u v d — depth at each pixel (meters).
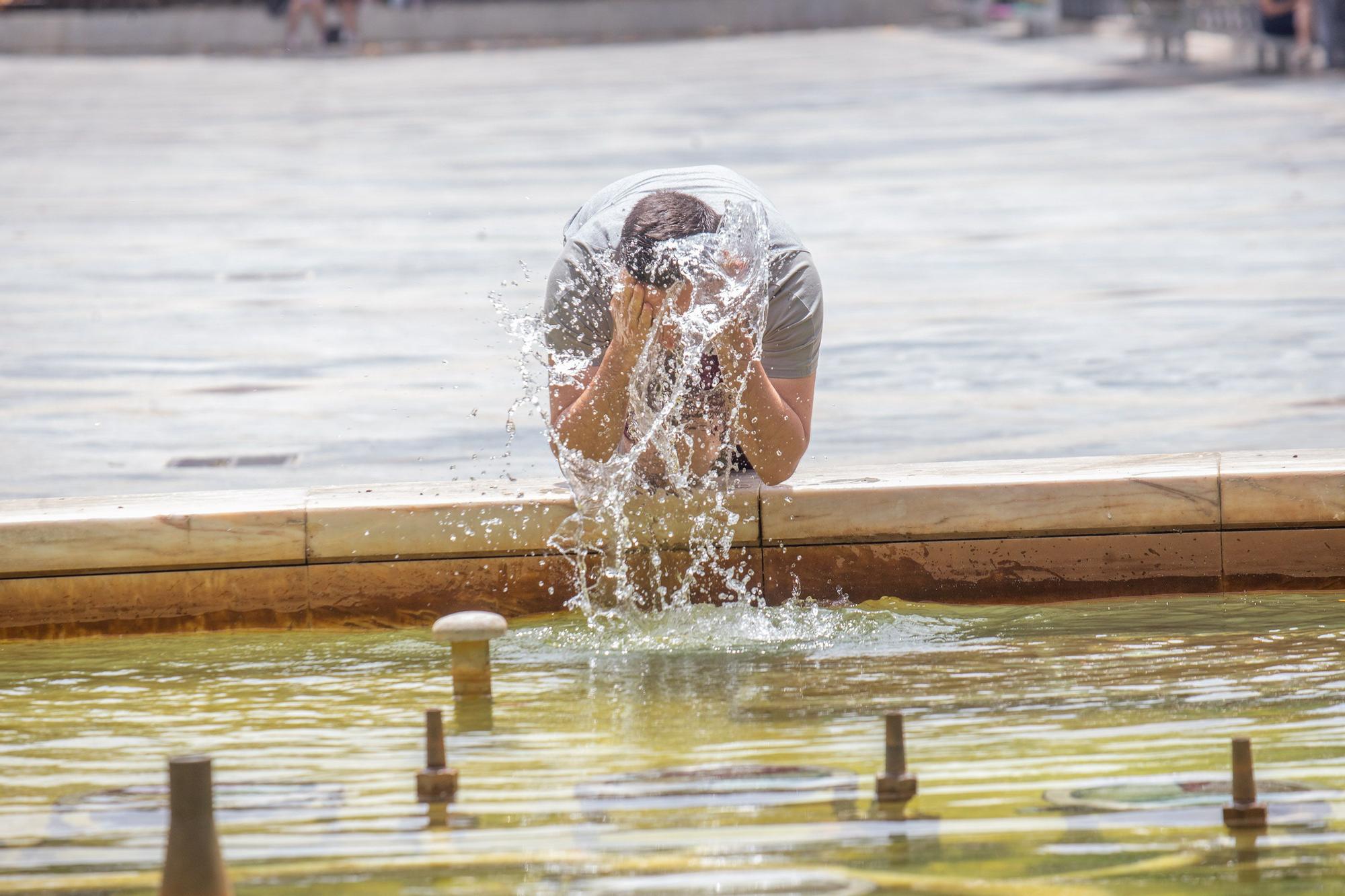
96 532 8.51
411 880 5.01
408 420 13.47
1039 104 41.34
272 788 5.89
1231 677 7.06
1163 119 36.88
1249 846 5.12
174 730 6.68
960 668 7.31
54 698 7.22
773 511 8.71
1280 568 8.69
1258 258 20.45
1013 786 5.70
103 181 33.31
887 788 5.56
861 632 8.05
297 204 29.22
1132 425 12.46
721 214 8.62
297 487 11.13
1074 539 8.68
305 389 14.95
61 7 79.38
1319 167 28.44
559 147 36.22
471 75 60.41
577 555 8.69
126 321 18.75
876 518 8.68
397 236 25.14
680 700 6.90
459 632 6.93
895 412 13.32
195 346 17.19
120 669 7.78
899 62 57.62
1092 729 6.33
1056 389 14.02
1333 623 8.02
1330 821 5.32
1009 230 23.84
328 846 5.30
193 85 58.91
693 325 8.28
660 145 35.97
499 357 16.31
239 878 5.05
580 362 8.84
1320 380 13.84
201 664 7.86
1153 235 22.72
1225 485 8.61
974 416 13.05
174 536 8.55
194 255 23.86
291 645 8.26
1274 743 6.12
